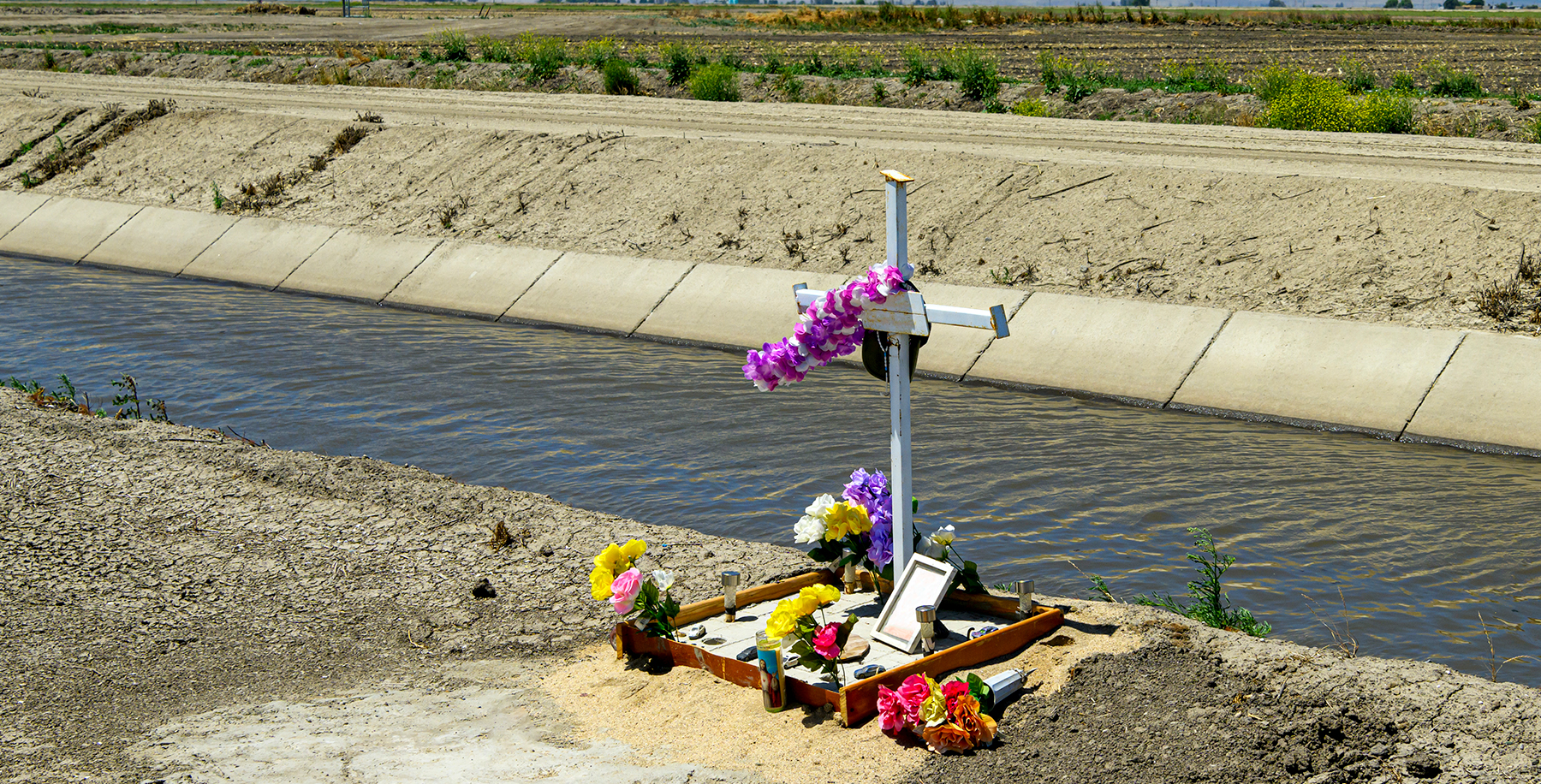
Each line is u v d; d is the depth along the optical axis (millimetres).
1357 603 9375
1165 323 16484
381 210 25141
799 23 70312
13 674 6391
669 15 90312
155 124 31719
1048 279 18141
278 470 9812
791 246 20359
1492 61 40344
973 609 6535
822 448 13648
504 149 26297
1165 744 5227
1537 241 16219
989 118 27625
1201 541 10727
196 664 6570
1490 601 9391
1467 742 5188
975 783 5035
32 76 41812
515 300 21141
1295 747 5199
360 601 7430
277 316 20906
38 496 9148
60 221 27859
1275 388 15094
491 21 77688
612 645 6754
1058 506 11680
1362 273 16547
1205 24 67938
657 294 20172
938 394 16062
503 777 5070
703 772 5129
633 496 12109
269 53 47969
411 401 15711
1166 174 19891
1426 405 14188
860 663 5984
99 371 17156
